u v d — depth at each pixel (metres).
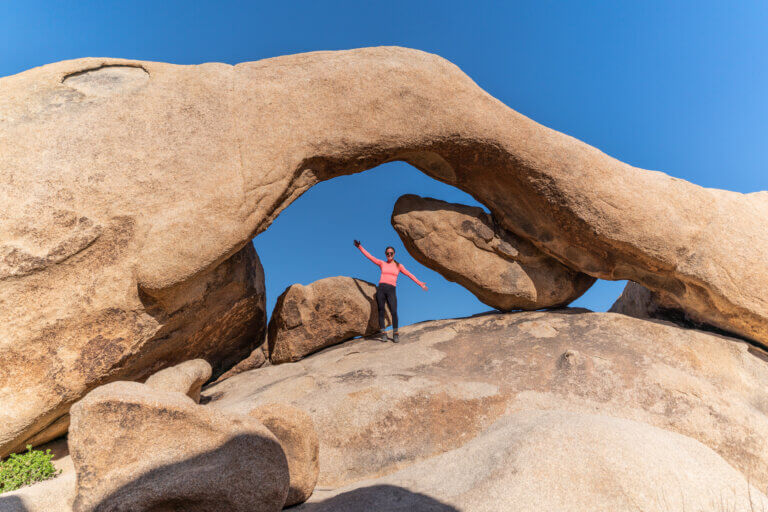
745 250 7.27
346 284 8.72
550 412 4.98
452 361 7.07
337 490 4.82
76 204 5.68
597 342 7.17
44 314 5.48
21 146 5.74
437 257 8.50
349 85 7.05
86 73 6.59
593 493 3.48
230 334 8.48
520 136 7.43
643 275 8.07
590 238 7.68
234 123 6.54
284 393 6.55
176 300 6.34
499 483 3.70
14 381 5.32
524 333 7.64
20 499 3.91
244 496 3.48
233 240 6.27
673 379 6.41
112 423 3.48
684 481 3.60
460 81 7.50
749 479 5.51
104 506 3.25
